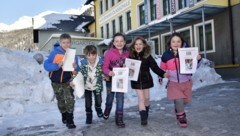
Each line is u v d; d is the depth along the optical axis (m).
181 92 5.31
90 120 6.05
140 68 5.55
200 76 12.89
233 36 17.34
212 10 17.81
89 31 42.22
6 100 8.83
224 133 4.89
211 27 18.70
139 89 5.59
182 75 5.32
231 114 6.28
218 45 18.22
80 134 5.31
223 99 8.27
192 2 19.09
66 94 5.74
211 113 6.47
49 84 9.47
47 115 7.41
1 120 7.08
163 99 9.29
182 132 5.07
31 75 10.62
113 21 33.16
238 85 11.48
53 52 5.71
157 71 5.52
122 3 29.98
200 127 5.33
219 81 13.45
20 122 6.75
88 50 5.90
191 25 20.14
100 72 6.04
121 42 5.70
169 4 22.27
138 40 5.54
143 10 26.19
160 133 5.07
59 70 5.72
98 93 6.13
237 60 17.12
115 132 5.29
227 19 17.62
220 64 18.11
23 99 9.05
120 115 5.58
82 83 5.76
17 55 12.05
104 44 28.72
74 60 5.72
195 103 7.93
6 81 9.23
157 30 23.14
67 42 5.71
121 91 5.50
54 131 5.67
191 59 5.27
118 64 5.65
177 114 5.41
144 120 5.60
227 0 17.55
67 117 5.73
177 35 5.40
